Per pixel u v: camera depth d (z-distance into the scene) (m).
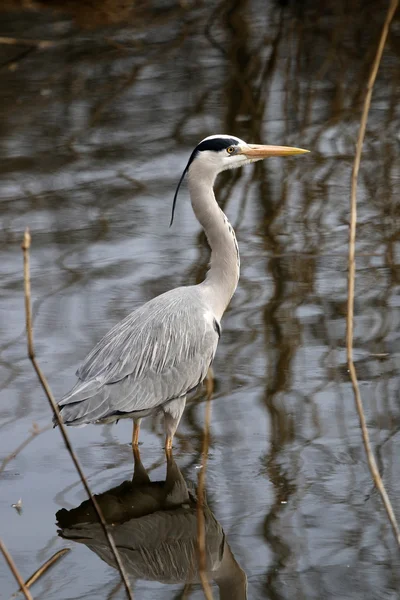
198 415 10.62
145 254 15.03
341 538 8.25
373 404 10.55
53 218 16.48
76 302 13.41
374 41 26.20
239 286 13.74
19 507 8.98
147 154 19.34
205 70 24.58
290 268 14.32
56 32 26.98
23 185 18.03
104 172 18.55
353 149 19.28
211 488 9.16
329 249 14.95
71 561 8.17
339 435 9.99
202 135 20.16
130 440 10.41
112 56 25.59
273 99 22.42
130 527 8.70
